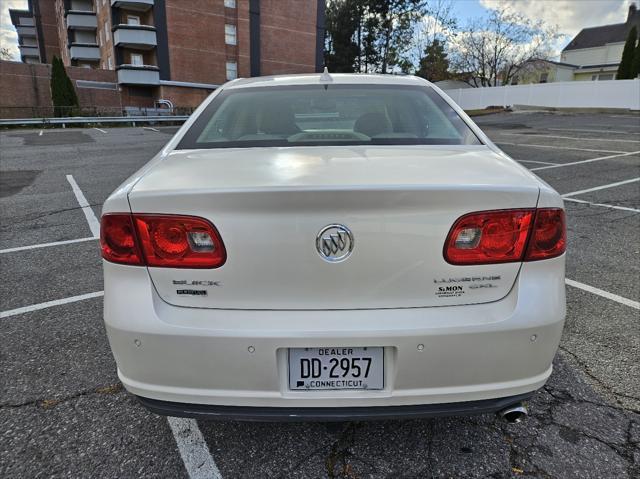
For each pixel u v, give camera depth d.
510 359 1.52
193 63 31.84
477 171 1.63
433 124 2.23
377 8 43.25
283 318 1.48
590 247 4.16
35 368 2.45
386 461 1.82
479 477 1.74
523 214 1.50
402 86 2.56
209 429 2.01
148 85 31.30
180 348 1.48
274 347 1.47
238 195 1.42
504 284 1.53
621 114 22.17
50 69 32.16
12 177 8.11
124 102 32.06
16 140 15.26
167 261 1.49
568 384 2.27
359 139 2.10
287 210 1.43
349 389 1.53
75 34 39.03
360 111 2.31
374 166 1.65
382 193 1.42
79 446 1.91
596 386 2.25
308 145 2.01
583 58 44.88
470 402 1.56
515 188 1.49
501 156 1.90
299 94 2.45
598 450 1.85
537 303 1.52
